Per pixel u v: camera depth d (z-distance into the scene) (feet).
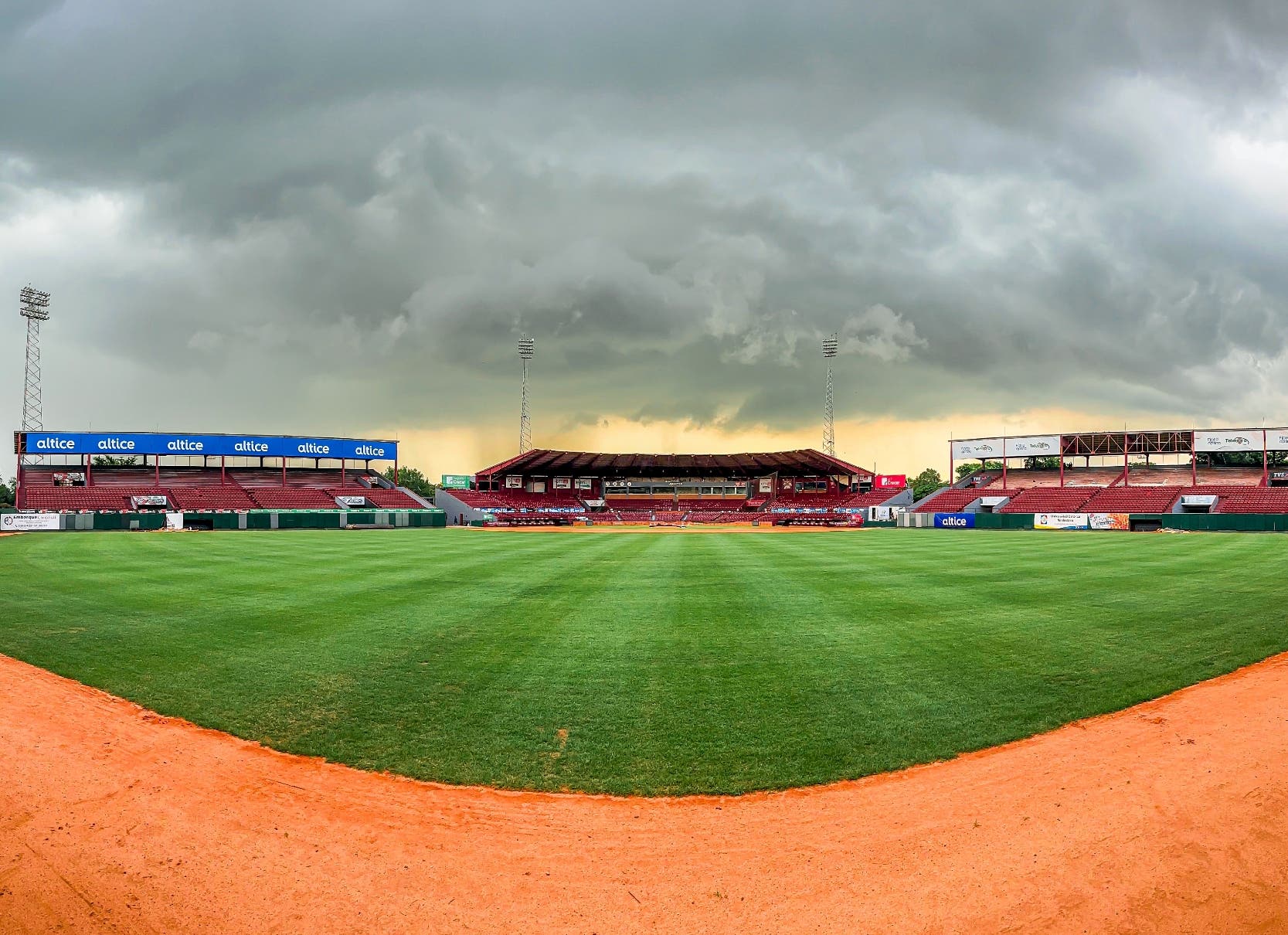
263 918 18.95
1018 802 25.32
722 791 26.81
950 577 80.84
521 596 67.46
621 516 311.06
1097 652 45.32
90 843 22.86
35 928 18.24
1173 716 33.99
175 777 28.14
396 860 22.12
